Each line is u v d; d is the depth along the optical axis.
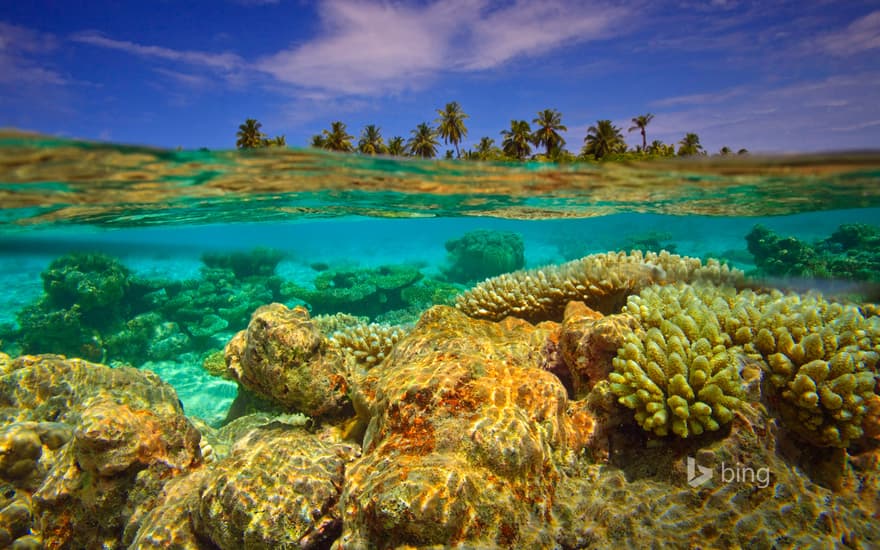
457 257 24.61
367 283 16.52
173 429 4.76
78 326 12.54
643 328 4.87
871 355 3.99
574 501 3.53
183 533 3.68
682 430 3.57
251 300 16.88
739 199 12.52
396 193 12.14
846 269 14.88
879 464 3.84
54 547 4.30
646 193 12.06
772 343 4.21
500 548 2.75
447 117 43.16
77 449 4.18
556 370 5.39
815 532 3.14
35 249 16.06
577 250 31.08
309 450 3.91
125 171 7.66
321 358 4.83
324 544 3.47
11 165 6.63
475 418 3.22
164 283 15.23
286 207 13.67
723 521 3.22
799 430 3.92
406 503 2.57
